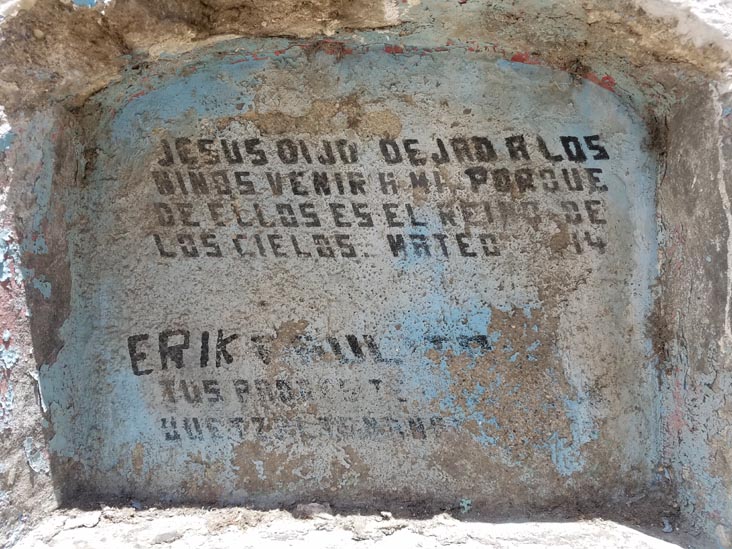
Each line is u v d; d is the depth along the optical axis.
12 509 1.40
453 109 1.57
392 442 1.58
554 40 1.44
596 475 1.57
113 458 1.59
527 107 1.57
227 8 1.35
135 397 1.59
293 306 1.59
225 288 1.59
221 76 1.57
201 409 1.59
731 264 1.35
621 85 1.52
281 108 1.57
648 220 1.57
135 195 1.58
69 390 1.56
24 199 1.41
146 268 1.59
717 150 1.35
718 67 1.31
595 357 1.58
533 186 1.57
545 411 1.58
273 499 1.58
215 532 1.49
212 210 1.58
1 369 1.37
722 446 1.40
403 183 1.58
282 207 1.58
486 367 1.58
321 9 1.35
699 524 1.46
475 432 1.58
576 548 1.43
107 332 1.59
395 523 1.51
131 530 1.49
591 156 1.57
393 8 1.35
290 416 1.59
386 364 1.59
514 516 1.54
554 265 1.58
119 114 1.58
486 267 1.58
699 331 1.44
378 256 1.58
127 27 1.33
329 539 1.47
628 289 1.58
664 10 1.27
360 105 1.57
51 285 1.50
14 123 1.35
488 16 1.38
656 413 1.57
